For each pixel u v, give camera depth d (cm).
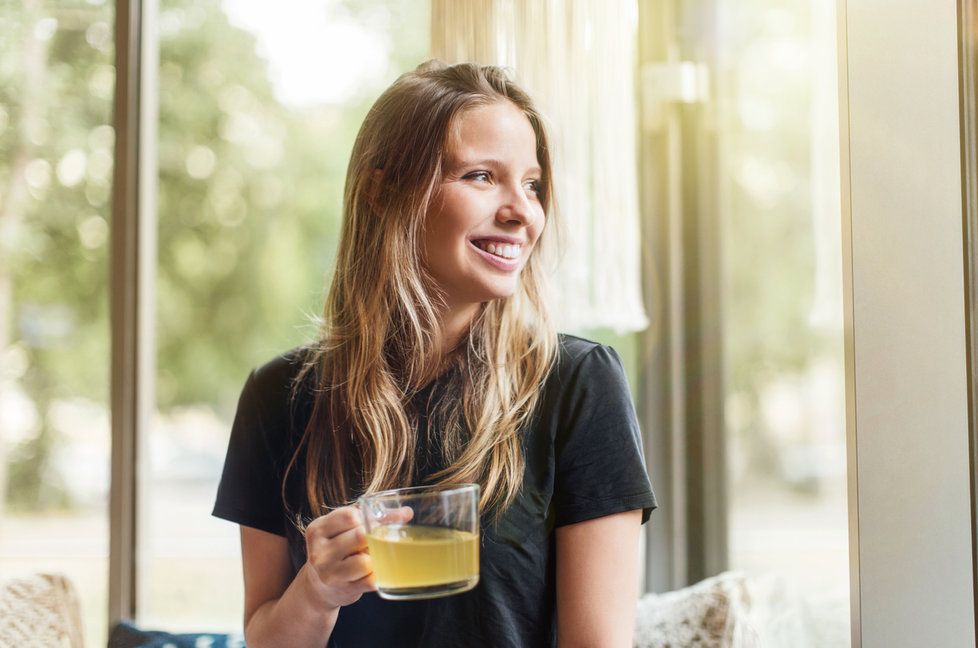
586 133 157
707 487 178
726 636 134
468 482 98
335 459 107
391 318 107
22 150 193
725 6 186
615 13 159
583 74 157
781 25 237
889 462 105
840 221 108
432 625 97
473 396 103
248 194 425
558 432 101
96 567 261
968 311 103
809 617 165
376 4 346
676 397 179
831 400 288
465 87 103
